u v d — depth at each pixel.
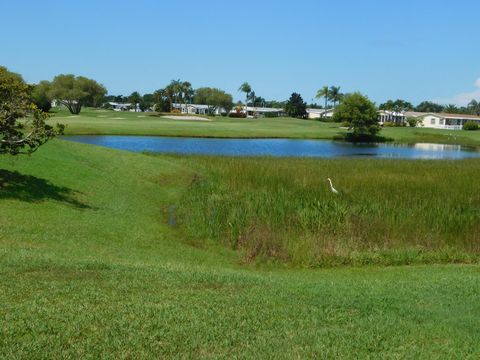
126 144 54.16
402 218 16.62
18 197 16.08
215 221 16.66
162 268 10.23
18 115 16.56
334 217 16.59
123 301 7.54
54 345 5.91
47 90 116.88
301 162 34.91
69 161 23.03
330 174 27.20
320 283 9.97
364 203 18.67
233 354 6.00
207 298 8.00
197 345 6.18
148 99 186.50
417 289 9.52
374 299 8.55
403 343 6.62
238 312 7.40
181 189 23.94
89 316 6.79
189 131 72.25
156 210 19.58
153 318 6.89
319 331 6.85
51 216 14.94
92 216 16.11
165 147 52.69
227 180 25.33
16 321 6.47
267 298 8.22
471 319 7.70
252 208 17.73
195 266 11.77
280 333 6.71
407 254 14.02
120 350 5.91
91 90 121.19
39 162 20.98
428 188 22.80
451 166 34.19
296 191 21.19
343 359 6.03
